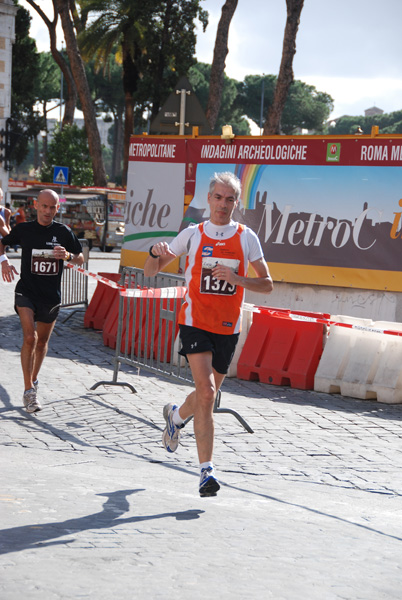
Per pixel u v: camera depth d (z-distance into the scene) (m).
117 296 12.48
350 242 11.35
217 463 6.73
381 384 9.47
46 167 49.59
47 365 10.73
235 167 12.54
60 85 92.94
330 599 3.41
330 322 9.55
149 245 13.87
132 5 47.00
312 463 6.86
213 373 5.57
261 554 4.04
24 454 6.56
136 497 5.23
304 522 4.90
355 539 4.55
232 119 105.88
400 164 10.95
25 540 4.02
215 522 4.68
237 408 8.83
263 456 7.03
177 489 5.70
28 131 62.00
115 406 8.59
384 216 11.07
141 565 3.72
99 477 5.88
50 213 7.91
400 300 11.00
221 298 5.37
